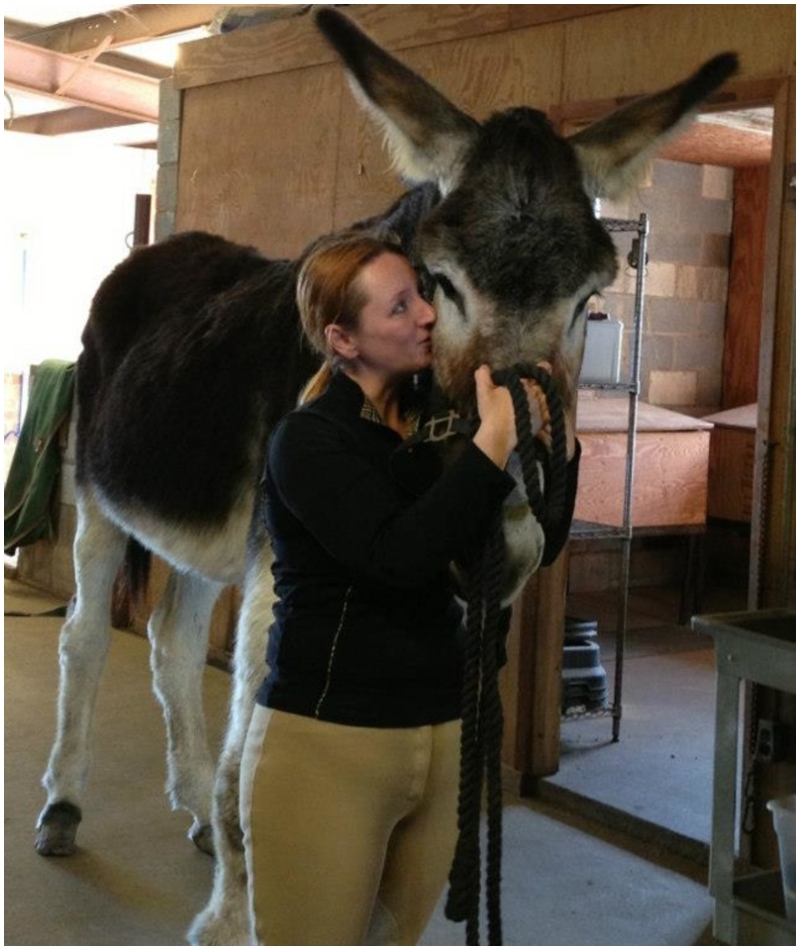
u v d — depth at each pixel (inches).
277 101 203.6
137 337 138.5
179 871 132.0
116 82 308.7
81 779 136.7
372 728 70.0
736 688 113.8
